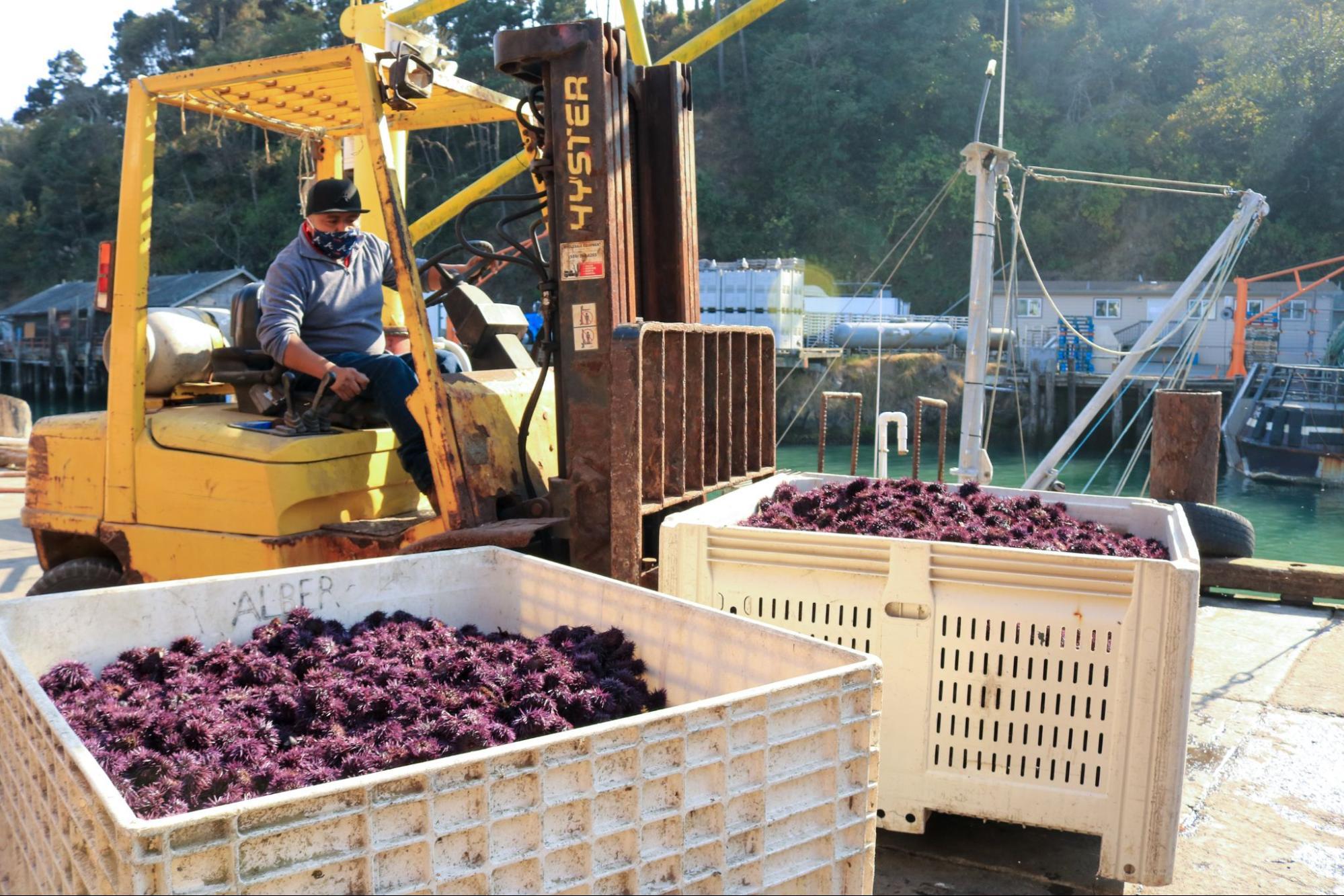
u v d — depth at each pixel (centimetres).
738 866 166
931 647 288
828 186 6756
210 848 126
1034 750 280
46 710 160
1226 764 383
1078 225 6506
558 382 422
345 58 398
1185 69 7400
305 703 209
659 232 467
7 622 216
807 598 299
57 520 442
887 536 317
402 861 138
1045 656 278
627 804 155
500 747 147
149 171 432
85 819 138
